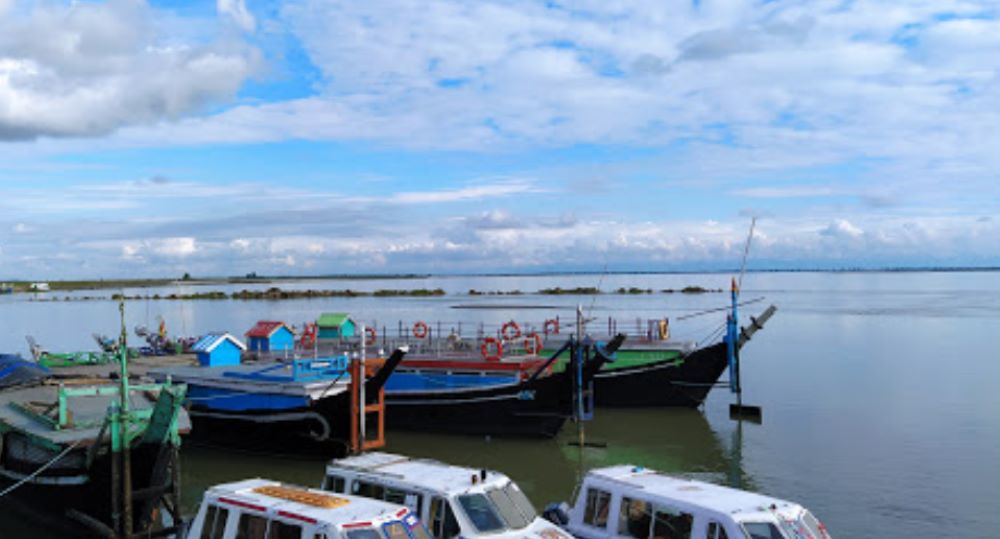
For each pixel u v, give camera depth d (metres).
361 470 17.81
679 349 42.31
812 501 24.23
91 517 20.73
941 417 36.06
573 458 30.48
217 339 38.25
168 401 19.89
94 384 31.70
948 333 75.94
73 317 126.00
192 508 24.34
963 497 24.25
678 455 30.62
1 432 23.39
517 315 112.56
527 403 32.56
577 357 32.22
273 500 15.18
